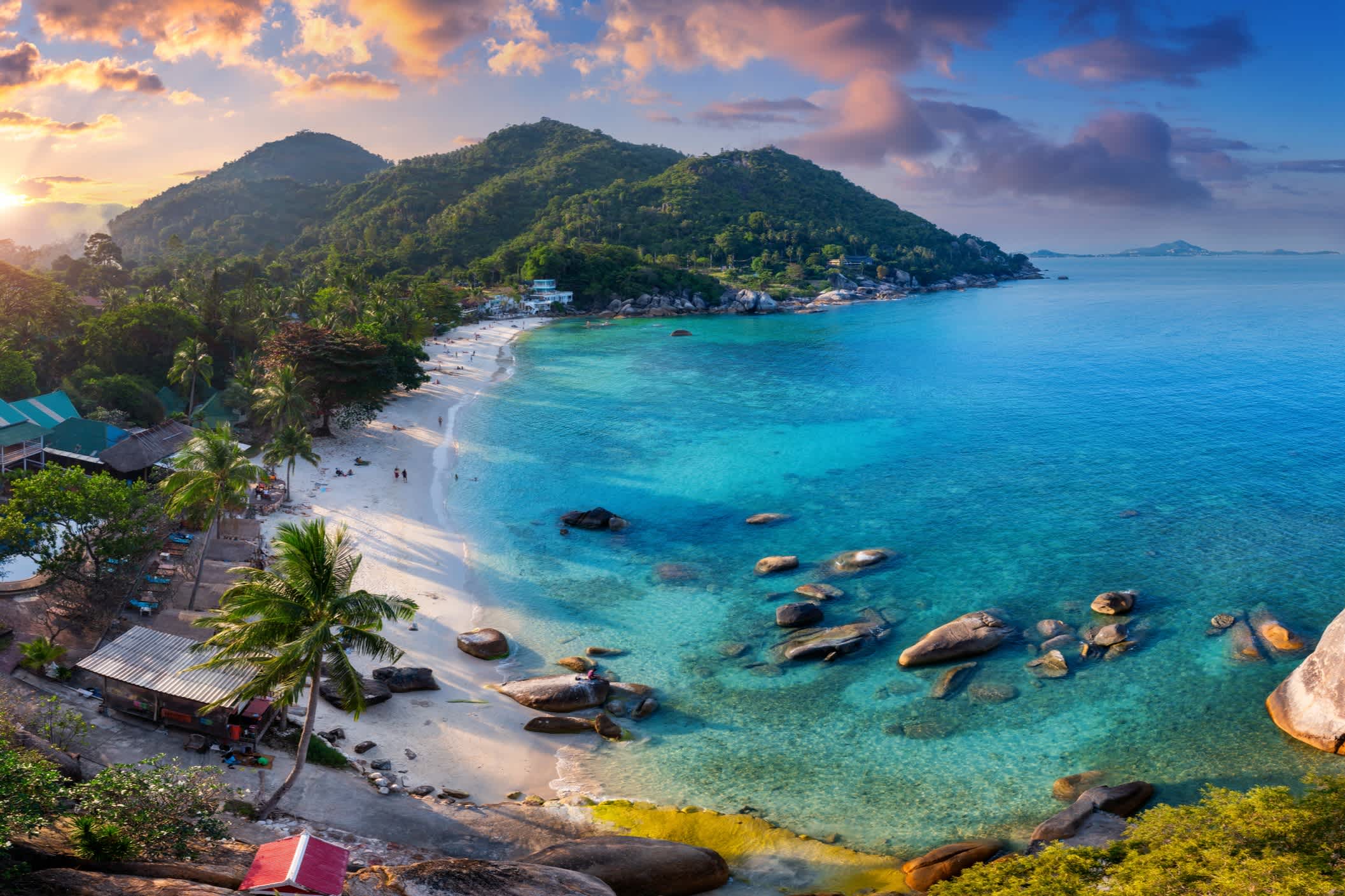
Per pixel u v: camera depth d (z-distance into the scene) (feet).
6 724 88.74
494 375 453.99
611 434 319.47
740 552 204.33
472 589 181.78
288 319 458.09
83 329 362.33
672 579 188.55
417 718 131.64
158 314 337.31
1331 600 168.45
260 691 95.91
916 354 545.85
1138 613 166.30
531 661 152.56
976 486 252.42
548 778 119.85
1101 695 139.95
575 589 183.52
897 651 155.84
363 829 98.84
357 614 98.68
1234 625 159.63
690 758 125.49
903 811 113.29
